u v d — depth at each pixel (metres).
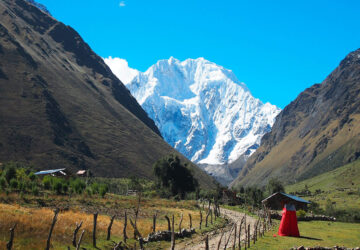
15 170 76.50
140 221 51.44
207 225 55.25
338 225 72.44
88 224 37.19
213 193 131.25
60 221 35.50
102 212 56.06
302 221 79.56
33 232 30.23
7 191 55.19
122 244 33.84
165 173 142.38
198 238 42.38
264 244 38.97
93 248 30.55
